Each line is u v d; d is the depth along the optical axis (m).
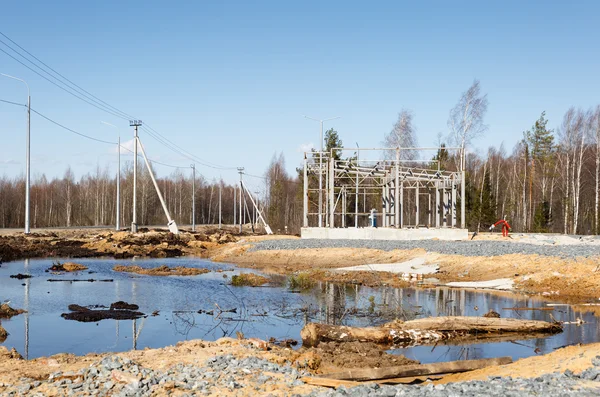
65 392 9.81
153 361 11.80
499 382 9.59
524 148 73.75
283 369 11.17
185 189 128.00
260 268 34.88
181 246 50.19
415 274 28.91
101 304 21.67
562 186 65.25
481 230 60.41
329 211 48.12
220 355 12.09
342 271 31.42
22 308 20.62
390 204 49.09
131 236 51.91
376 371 11.59
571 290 23.92
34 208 99.81
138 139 58.66
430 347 15.33
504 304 21.58
